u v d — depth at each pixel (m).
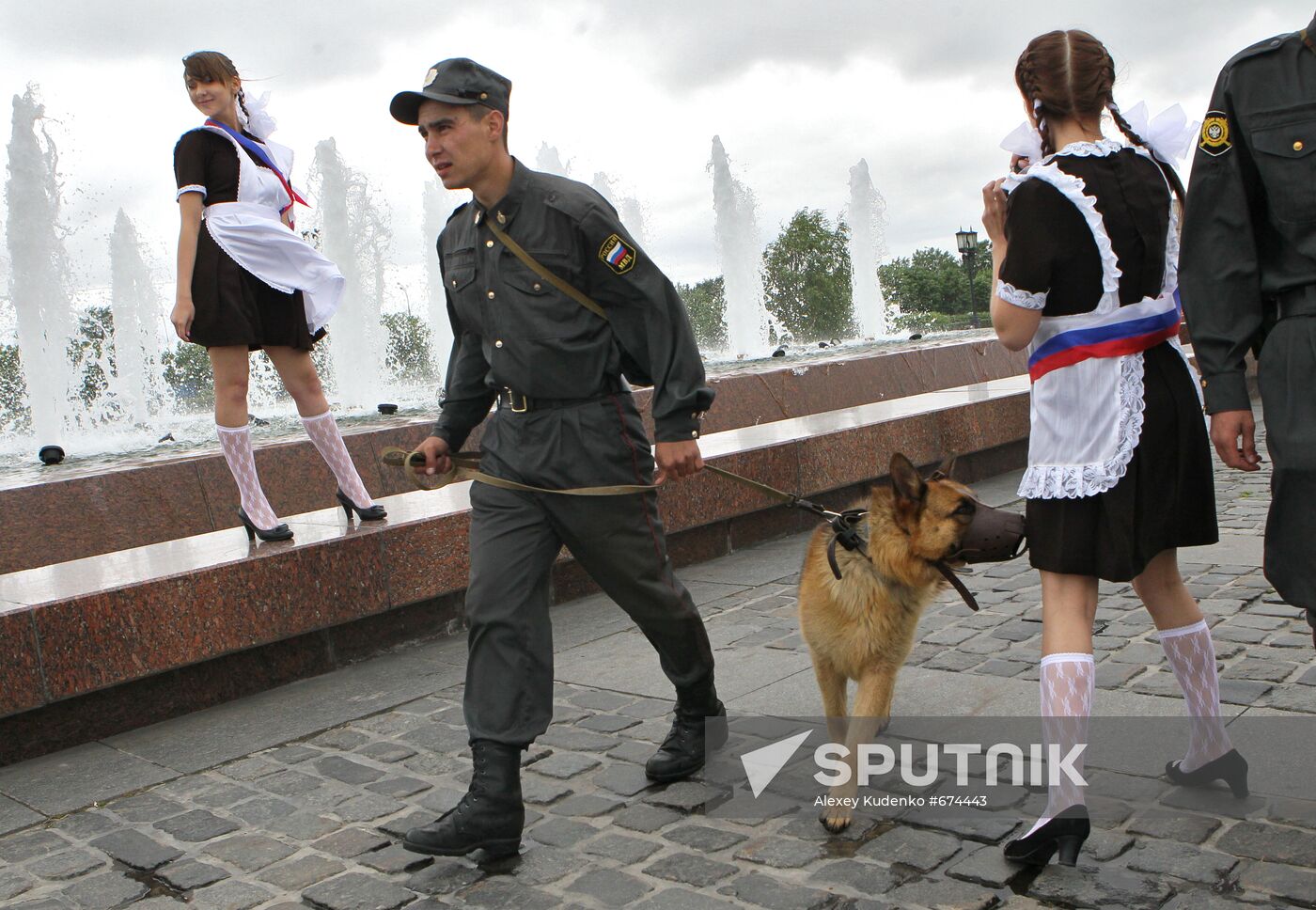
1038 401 2.93
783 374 11.84
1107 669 4.37
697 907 2.87
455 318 3.62
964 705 4.15
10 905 3.16
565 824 3.44
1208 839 2.94
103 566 5.12
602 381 3.37
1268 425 2.50
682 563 7.07
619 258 3.24
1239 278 2.56
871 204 23.88
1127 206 2.81
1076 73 2.87
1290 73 2.48
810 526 7.98
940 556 3.22
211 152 5.36
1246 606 5.05
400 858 3.30
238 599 4.95
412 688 5.02
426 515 5.84
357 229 13.41
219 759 4.29
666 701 4.53
